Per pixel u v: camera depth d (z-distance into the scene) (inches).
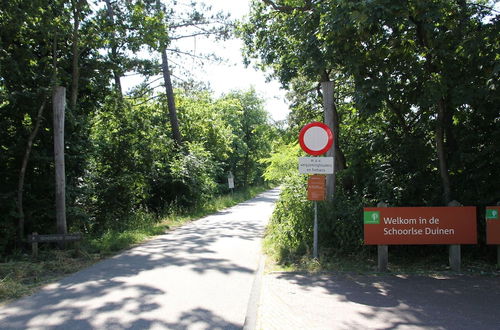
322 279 272.8
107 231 504.7
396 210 296.5
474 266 307.3
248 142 1893.5
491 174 323.3
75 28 455.5
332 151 380.2
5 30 409.4
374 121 406.6
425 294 237.5
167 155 789.2
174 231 542.6
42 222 444.1
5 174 426.3
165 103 978.1
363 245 335.0
